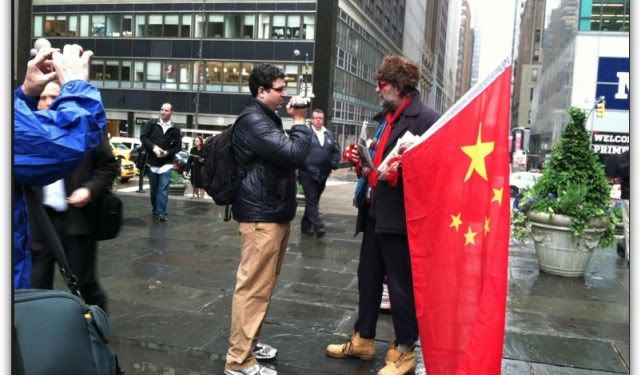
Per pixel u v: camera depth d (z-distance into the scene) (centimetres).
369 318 392
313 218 872
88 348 179
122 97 5241
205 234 863
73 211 331
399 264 361
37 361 163
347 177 3031
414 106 358
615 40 3198
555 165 686
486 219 234
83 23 5259
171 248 752
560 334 464
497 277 223
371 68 6669
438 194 267
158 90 5159
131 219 977
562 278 666
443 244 262
